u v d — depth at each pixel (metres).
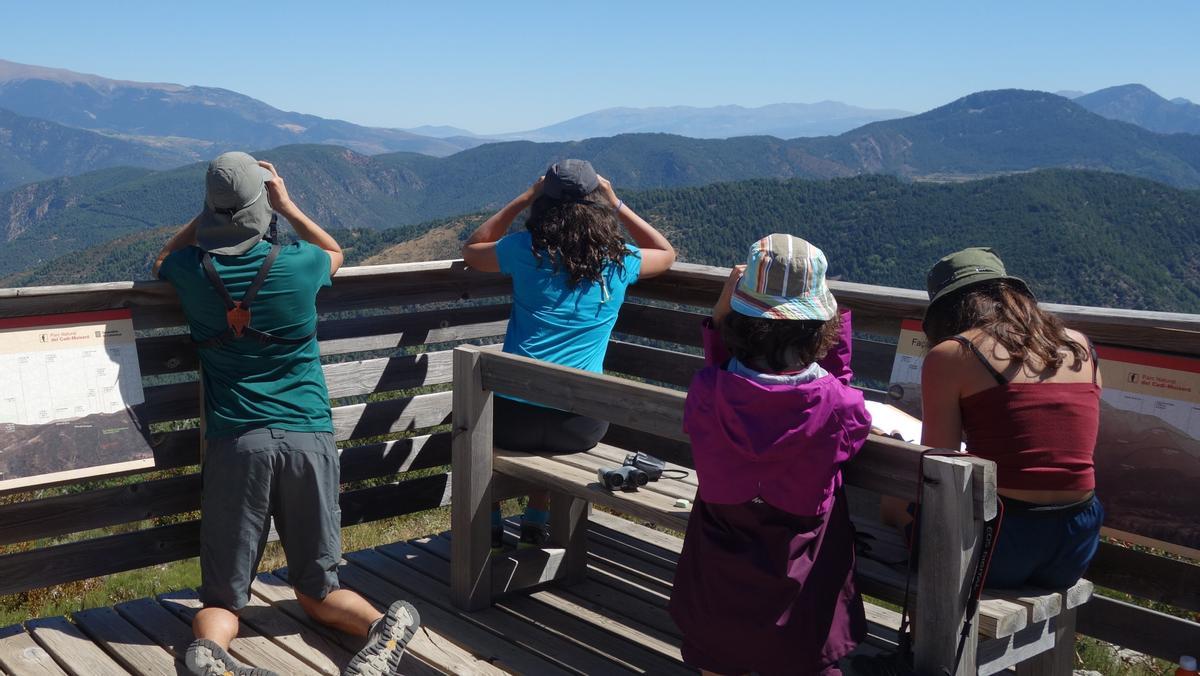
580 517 4.02
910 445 2.39
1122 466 3.11
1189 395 2.94
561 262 3.78
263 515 3.23
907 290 3.66
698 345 4.54
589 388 3.12
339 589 3.41
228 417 3.19
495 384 3.55
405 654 3.36
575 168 3.82
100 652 3.41
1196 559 2.94
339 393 4.40
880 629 3.52
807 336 2.43
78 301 3.48
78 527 3.68
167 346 3.82
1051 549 2.54
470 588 3.72
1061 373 2.58
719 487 2.47
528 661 3.30
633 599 3.91
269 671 2.87
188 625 3.62
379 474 4.58
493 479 3.73
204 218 3.20
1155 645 3.12
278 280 3.16
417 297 4.64
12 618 6.34
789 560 2.41
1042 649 2.72
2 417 3.30
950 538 2.27
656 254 4.15
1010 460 2.53
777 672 2.45
